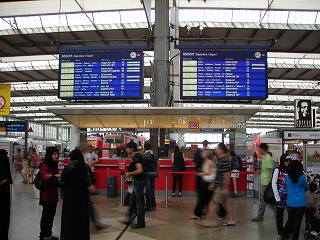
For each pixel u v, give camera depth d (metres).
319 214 7.04
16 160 18.80
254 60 13.29
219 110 12.76
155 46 13.98
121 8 17.38
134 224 7.86
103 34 19.78
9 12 18.00
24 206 10.59
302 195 6.43
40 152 40.81
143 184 7.80
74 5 17.70
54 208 6.64
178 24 17.02
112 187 12.61
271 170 8.53
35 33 18.88
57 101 39.69
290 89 31.78
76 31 18.98
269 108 43.00
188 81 13.25
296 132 13.57
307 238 7.02
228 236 7.03
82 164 6.16
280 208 7.05
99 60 13.55
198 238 6.84
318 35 19.27
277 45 21.12
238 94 13.17
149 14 13.36
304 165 12.30
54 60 24.66
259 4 17.31
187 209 10.12
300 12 17.55
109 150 17.20
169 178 13.34
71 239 5.86
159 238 6.82
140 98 13.28
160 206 10.65
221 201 8.00
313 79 28.02
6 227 6.20
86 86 13.48
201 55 13.34
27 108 45.88
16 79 28.89
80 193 6.04
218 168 8.10
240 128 14.77
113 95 13.35
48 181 6.50
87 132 15.06
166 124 15.05
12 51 22.50
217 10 17.83
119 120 14.39
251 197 12.98
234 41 20.70
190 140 25.42
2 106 21.41
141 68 13.38
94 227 7.67
